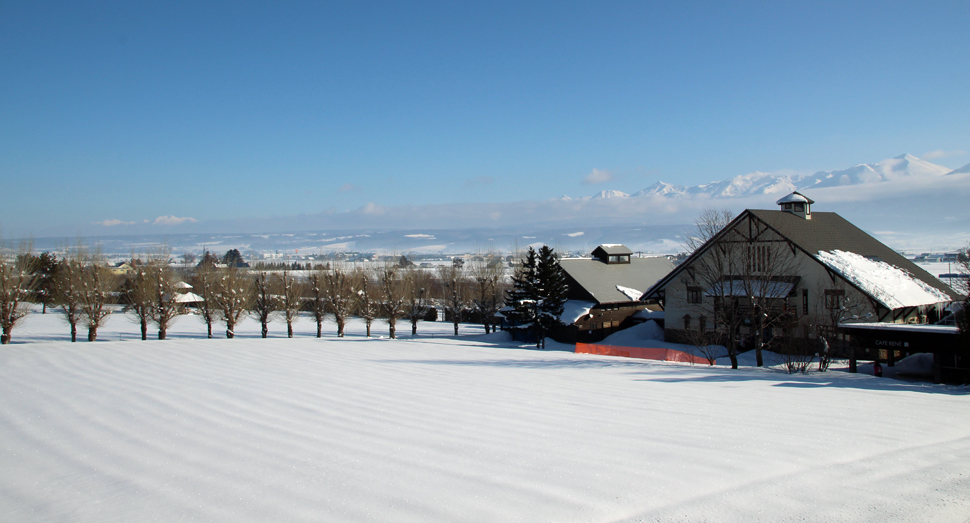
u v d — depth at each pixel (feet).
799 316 127.03
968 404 51.11
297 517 23.54
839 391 59.82
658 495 25.17
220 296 182.70
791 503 24.27
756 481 26.99
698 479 27.32
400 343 145.79
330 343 136.15
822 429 38.17
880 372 98.53
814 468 28.96
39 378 66.54
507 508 23.79
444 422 41.73
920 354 112.16
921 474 28.17
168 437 38.86
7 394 55.88
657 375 75.82
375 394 55.26
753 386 63.98
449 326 244.83
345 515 23.53
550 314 158.20
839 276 120.88
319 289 214.28
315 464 31.32
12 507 26.68
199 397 53.67
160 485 28.94
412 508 24.07
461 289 255.29
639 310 187.52
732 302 106.73
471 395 54.80
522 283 163.53
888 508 23.81
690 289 149.48
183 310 251.60
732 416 43.24
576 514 23.03
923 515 23.12
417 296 249.34
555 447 33.71
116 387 59.77
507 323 175.94
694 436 36.19
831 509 23.67
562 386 62.08
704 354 118.42
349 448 34.55
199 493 27.32
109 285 173.27
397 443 35.53
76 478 30.86
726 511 23.34
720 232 119.85
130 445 37.14
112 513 25.20
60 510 26.00
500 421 41.86
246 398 53.06
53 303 241.14
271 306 191.01
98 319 165.07
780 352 123.54
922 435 36.52
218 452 34.71
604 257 199.21
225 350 106.01
